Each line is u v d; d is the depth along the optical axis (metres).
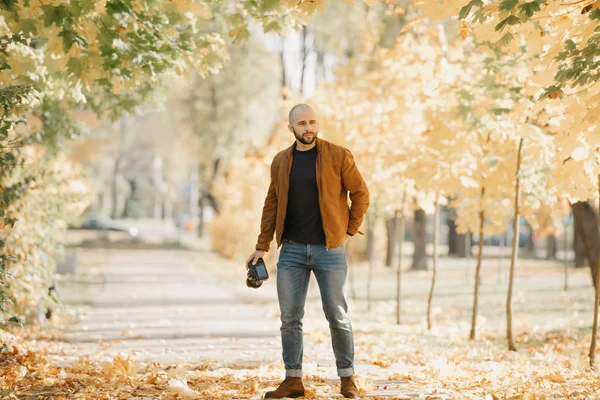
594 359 8.06
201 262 32.12
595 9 5.24
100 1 5.68
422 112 10.54
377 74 13.54
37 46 7.32
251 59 38.25
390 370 6.80
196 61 7.10
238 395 5.33
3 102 6.03
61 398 5.09
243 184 31.25
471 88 9.46
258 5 6.98
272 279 24.44
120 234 58.78
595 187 8.55
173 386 5.23
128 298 16.69
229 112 38.75
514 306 16.23
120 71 6.14
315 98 14.96
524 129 8.38
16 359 7.04
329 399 5.12
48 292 10.73
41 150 11.98
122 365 6.18
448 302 17.55
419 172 10.22
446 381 6.12
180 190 92.12
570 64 5.91
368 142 13.38
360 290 21.02
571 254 43.75
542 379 6.38
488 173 10.14
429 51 10.12
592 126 6.36
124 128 60.22
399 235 13.72
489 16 5.50
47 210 10.80
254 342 9.62
